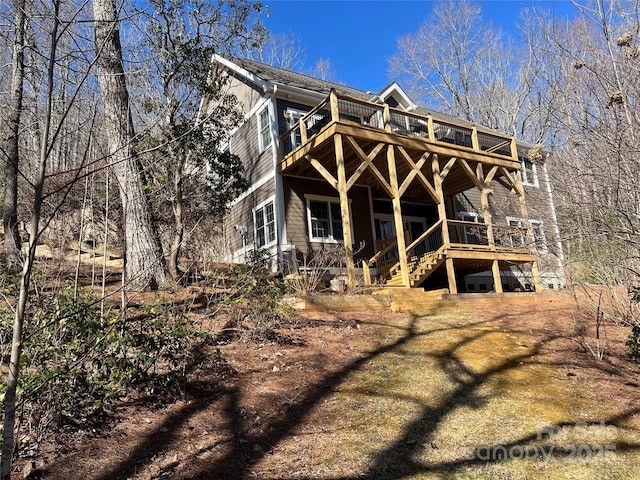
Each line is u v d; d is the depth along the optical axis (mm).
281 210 13609
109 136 6961
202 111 10758
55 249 9422
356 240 15047
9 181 9531
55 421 3789
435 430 4363
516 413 4754
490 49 31875
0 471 2090
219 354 5691
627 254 6871
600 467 3840
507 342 7332
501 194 19594
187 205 12781
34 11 3141
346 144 12133
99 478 3303
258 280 7914
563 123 5809
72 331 4391
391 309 9938
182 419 4312
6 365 4484
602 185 5648
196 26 10633
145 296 8008
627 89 5133
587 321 9031
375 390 5250
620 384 5652
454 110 34938
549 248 7414
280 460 3732
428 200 17453
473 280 17547
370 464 3746
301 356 6246
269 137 14609
